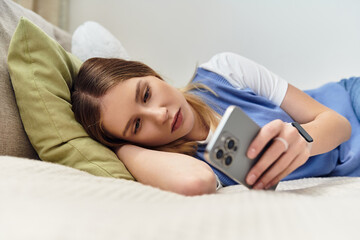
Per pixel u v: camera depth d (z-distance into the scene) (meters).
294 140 0.50
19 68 0.79
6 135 0.74
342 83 1.31
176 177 0.59
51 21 1.83
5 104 0.76
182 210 0.33
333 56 1.82
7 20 0.96
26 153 0.80
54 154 0.75
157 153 0.73
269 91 1.09
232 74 1.10
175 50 1.99
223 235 0.27
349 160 0.99
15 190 0.36
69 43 1.32
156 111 0.78
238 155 0.47
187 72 1.98
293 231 0.27
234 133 0.45
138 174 0.71
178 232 0.27
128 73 0.85
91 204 0.33
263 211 0.33
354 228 0.28
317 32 1.83
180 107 0.85
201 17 1.95
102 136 0.83
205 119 0.98
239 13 1.91
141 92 0.81
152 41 2.00
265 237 0.26
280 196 0.42
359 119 1.15
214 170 0.91
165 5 1.98
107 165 0.72
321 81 1.84
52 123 0.76
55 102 0.78
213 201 0.39
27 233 0.25
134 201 0.37
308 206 0.35
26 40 0.81
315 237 0.26
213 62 1.15
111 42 1.22
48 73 0.81
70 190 0.38
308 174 0.94
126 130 0.81
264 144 0.47
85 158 0.73
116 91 0.81
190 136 0.95
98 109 0.81
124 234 0.26
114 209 0.32
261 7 1.88
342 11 1.79
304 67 1.86
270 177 0.51
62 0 1.94
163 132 0.81
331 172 1.01
